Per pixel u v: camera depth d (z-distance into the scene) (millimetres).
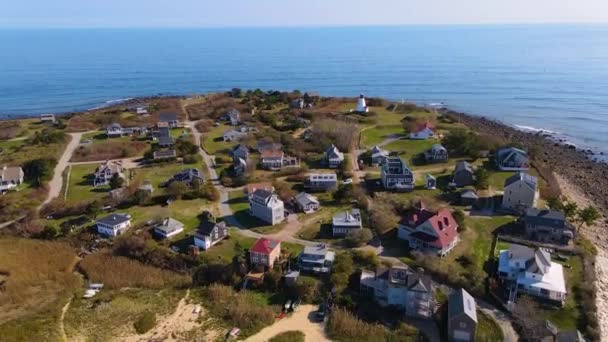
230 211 92375
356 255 74500
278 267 71500
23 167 112688
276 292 68438
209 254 76125
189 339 59719
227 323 62625
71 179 110562
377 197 95938
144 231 83312
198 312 65125
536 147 131500
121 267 75750
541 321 59125
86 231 85375
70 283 72312
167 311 65625
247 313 63656
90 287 71375
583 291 65562
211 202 96500
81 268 76062
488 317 61594
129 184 105000
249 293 68312
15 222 89375
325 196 98812
